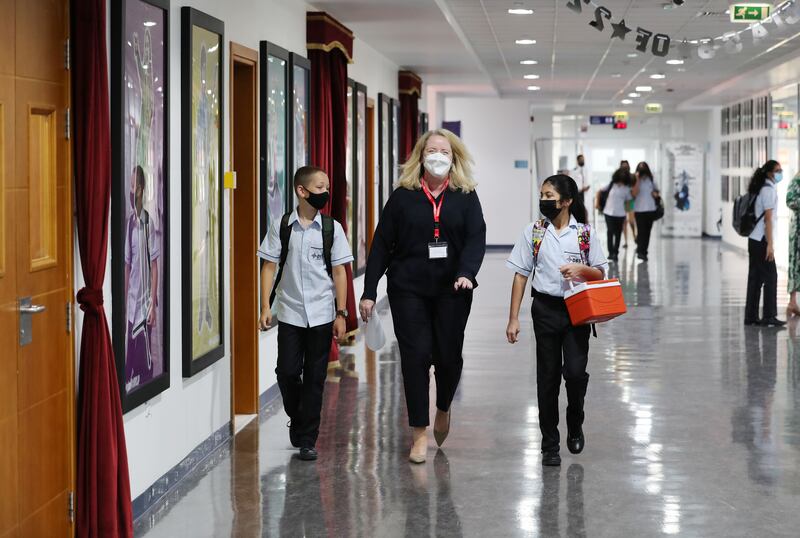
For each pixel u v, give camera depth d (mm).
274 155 8062
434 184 5953
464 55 14711
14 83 3947
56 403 4355
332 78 10102
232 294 6961
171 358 5730
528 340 11078
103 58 4453
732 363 9578
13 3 3928
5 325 3893
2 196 3855
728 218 26719
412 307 5977
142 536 4887
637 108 30641
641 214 21422
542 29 13742
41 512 4219
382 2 9719
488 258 23000
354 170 11883
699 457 6301
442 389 6230
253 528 5000
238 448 6570
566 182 5910
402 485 5707
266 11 7980
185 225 5895
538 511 5254
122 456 4605
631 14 12344
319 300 6160
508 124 26094
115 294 4836
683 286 16453
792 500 5441
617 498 5469
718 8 11875
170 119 5676
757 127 23484
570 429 6258
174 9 5730
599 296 5734
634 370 9250
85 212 4426
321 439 6750
